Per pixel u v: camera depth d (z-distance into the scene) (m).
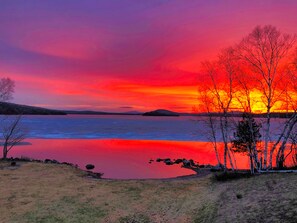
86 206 21.48
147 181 29.97
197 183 28.23
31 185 26.69
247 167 41.72
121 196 24.16
